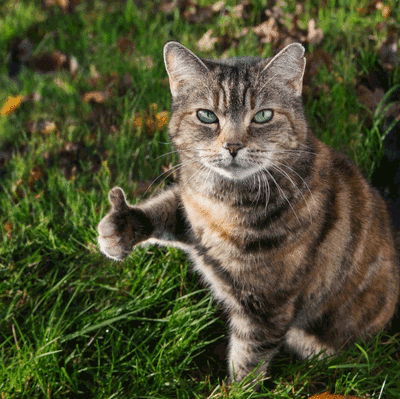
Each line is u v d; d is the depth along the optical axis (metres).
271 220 0.89
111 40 1.33
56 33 1.41
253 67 0.88
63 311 0.95
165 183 1.06
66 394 0.92
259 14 1.34
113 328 0.94
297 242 0.89
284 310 0.91
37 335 0.94
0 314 0.95
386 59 1.18
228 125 0.87
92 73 1.24
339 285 0.92
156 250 1.01
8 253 1.01
